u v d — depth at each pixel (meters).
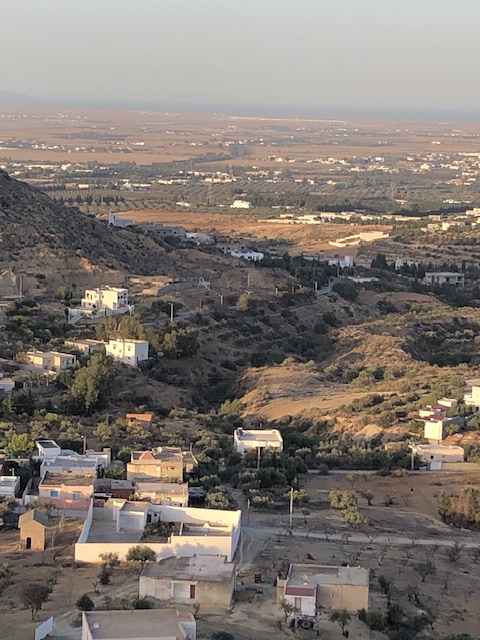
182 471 123.44
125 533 106.31
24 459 126.81
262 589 92.62
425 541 111.69
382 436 151.25
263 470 130.50
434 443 146.38
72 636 80.12
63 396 163.00
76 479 117.62
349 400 170.00
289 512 118.81
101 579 93.06
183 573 91.31
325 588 88.94
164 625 76.56
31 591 87.62
